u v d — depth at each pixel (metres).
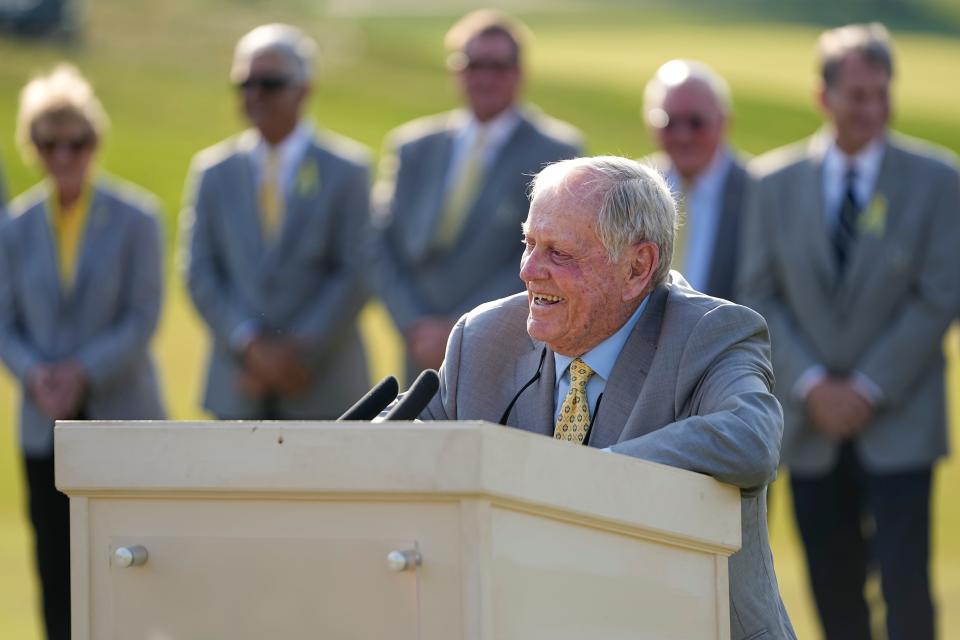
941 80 141.88
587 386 11.30
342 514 8.38
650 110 22.28
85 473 8.86
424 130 24.19
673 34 173.12
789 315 21.16
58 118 23.02
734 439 10.00
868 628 20.78
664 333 11.01
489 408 11.52
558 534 8.66
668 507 9.43
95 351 22.80
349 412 10.09
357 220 24.62
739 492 10.16
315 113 119.00
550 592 8.56
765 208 21.44
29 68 121.50
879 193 20.78
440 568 8.16
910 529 20.00
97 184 23.64
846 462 20.47
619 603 9.12
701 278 21.75
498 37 23.25
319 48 149.62
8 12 131.62
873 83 20.62
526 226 11.10
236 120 114.38
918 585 19.84
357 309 24.58
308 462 8.35
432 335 22.59
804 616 24.22
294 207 24.42
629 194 10.88
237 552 8.61
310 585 8.45
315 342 24.06
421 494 8.12
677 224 11.29
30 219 23.52
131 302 23.41
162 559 8.78
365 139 110.62
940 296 20.44
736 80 137.88
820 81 21.31
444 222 23.31
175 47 140.00
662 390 10.88
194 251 24.84
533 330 11.01
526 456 8.27
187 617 8.73
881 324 20.55
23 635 22.50
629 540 9.22
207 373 24.61
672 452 9.98
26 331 23.38
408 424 8.15
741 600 10.73
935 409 20.33
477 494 8.00
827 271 20.78
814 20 197.50
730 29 181.25
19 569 27.36
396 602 8.25
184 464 8.64
